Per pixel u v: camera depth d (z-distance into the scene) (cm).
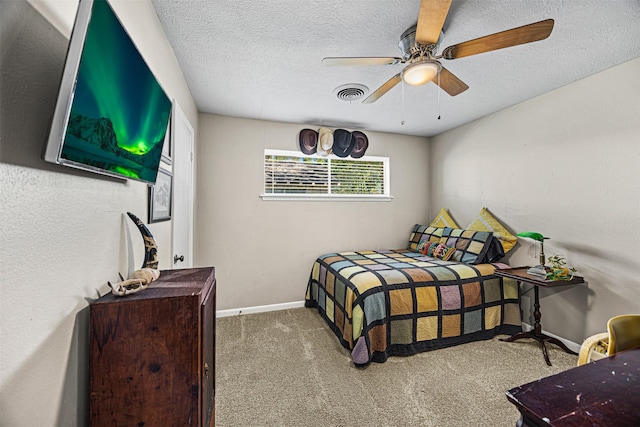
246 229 323
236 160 320
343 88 245
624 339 128
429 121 338
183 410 83
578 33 170
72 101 61
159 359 82
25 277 57
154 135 114
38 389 61
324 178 365
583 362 161
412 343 229
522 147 277
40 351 61
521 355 226
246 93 256
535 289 243
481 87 245
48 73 66
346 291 242
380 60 167
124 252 108
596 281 220
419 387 186
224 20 158
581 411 75
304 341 252
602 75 216
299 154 348
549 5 147
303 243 347
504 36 139
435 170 399
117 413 79
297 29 167
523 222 276
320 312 313
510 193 289
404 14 154
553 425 70
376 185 391
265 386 188
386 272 250
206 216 307
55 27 69
